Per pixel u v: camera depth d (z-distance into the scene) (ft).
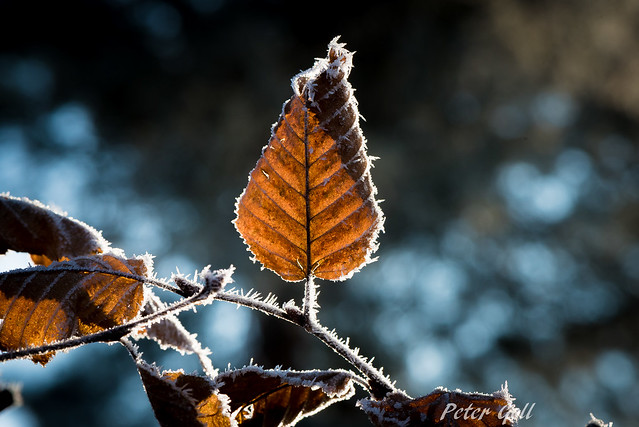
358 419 11.37
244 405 1.46
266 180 1.48
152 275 1.48
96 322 1.47
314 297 1.44
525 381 17.42
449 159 15.79
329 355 13.51
